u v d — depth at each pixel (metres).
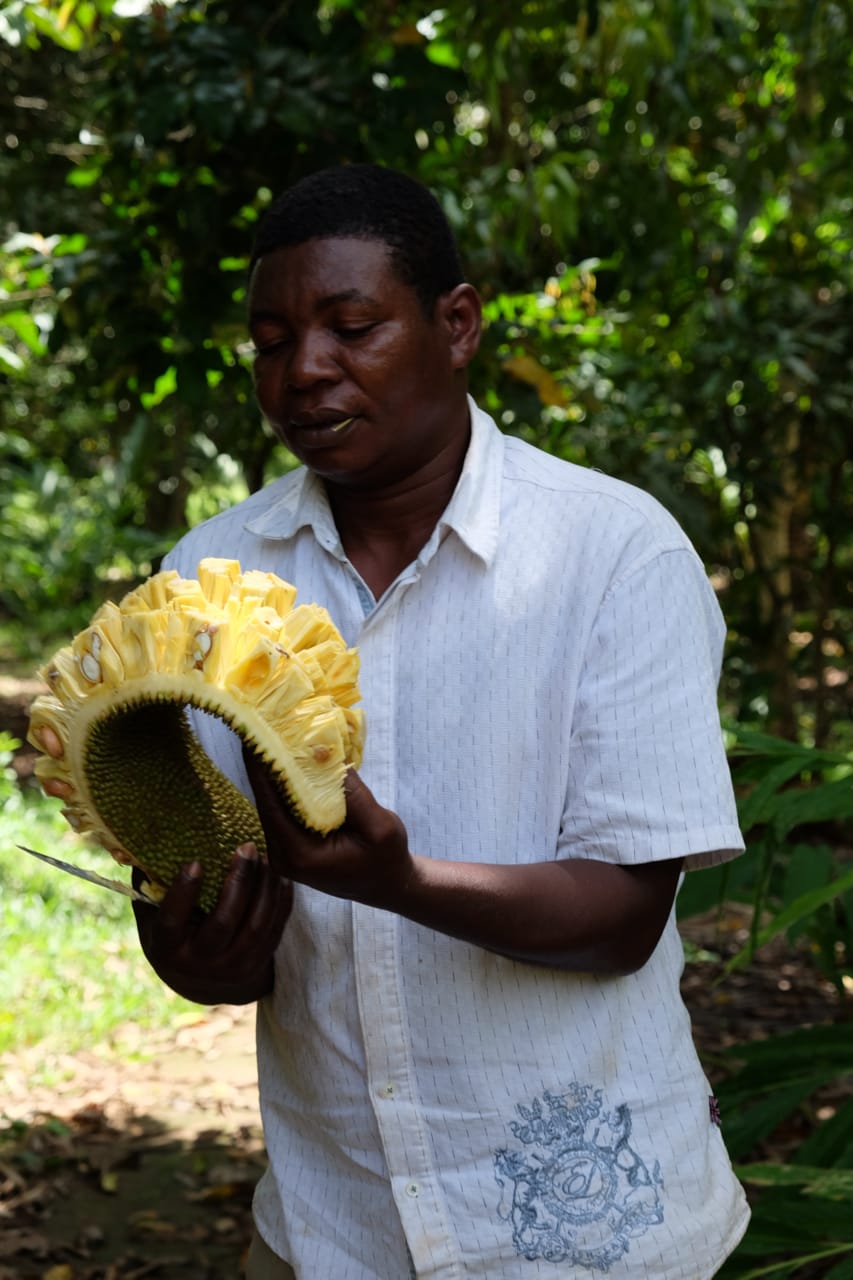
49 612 11.53
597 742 1.30
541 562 1.35
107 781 1.16
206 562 1.15
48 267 3.72
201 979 1.26
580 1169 1.33
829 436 6.38
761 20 5.18
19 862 5.58
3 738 8.17
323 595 1.45
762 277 5.91
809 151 5.88
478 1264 1.33
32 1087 3.96
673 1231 1.34
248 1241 3.20
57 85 5.46
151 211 3.54
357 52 3.62
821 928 2.32
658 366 5.69
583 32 4.19
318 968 1.40
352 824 1.09
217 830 1.22
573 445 5.52
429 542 1.36
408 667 1.37
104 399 4.02
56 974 4.66
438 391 1.37
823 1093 3.71
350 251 1.30
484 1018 1.34
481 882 1.19
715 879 2.29
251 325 1.37
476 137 5.37
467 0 4.00
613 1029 1.36
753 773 2.37
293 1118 1.48
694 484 6.57
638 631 1.32
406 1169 1.35
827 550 7.17
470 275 4.12
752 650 6.68
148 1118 3.79
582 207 4.94
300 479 1.50
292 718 1.05
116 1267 3.07
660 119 4.82
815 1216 2.00
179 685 1.06
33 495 11.73
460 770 1.35
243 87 3.21
